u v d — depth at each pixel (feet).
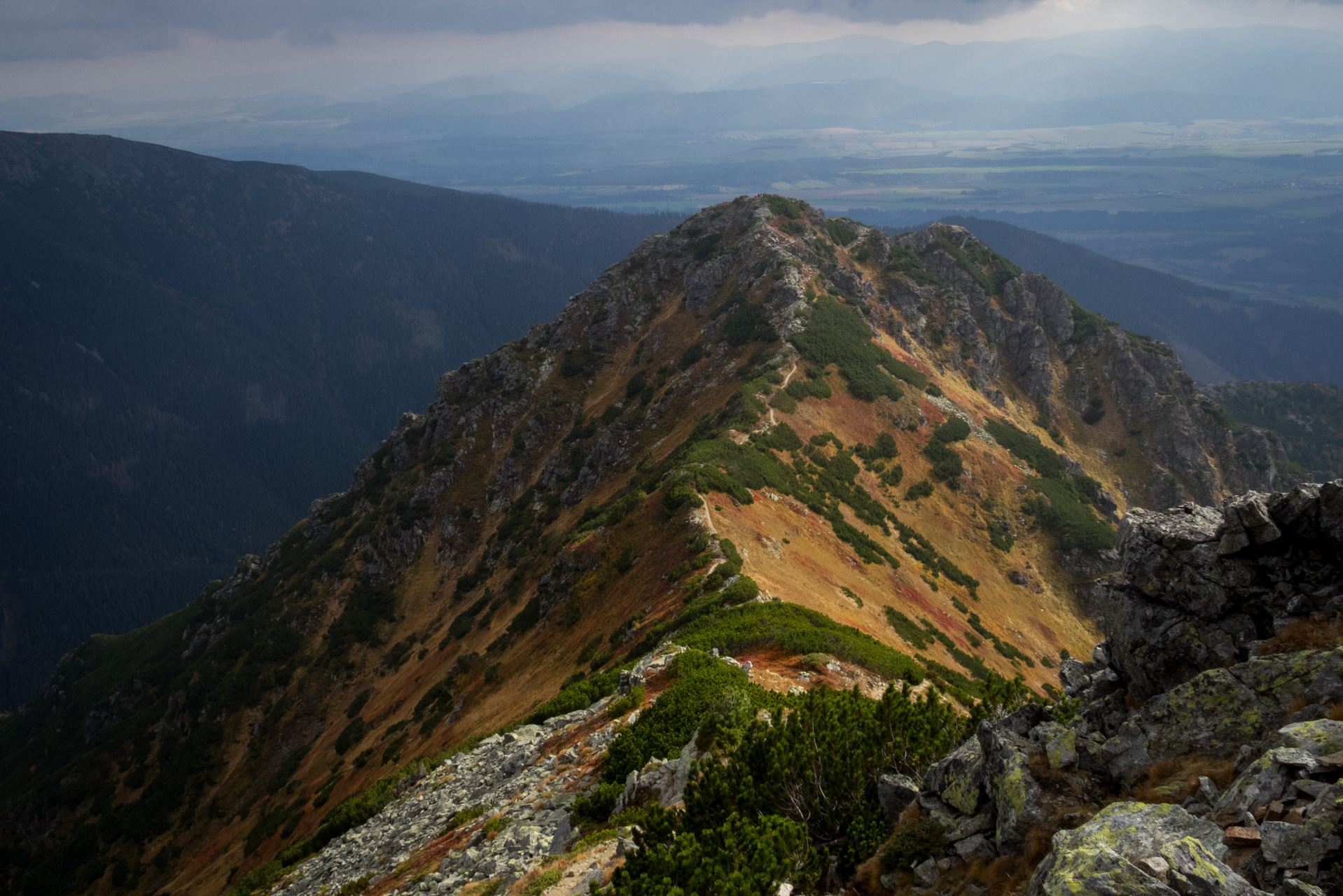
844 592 258.98
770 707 107.04
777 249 541.75
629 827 79.36
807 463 357.20
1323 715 38.06
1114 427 559.79
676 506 272.31
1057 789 44.62
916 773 60.95
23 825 467.52
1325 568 44.62
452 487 541.75
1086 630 353.31
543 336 627.46
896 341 516.73
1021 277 622.54
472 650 341.21
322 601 505.66
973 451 418.72
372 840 134.00
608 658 209.67
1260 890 31.45
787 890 51.42
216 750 443.73
